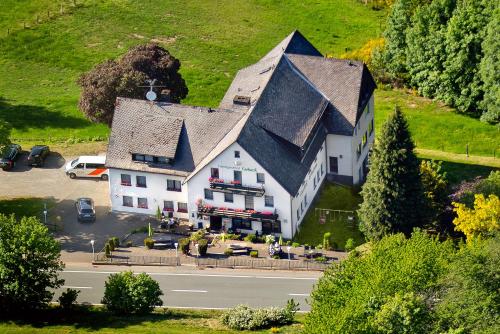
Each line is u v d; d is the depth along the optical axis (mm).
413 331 184000
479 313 185750
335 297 194875
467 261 192750
